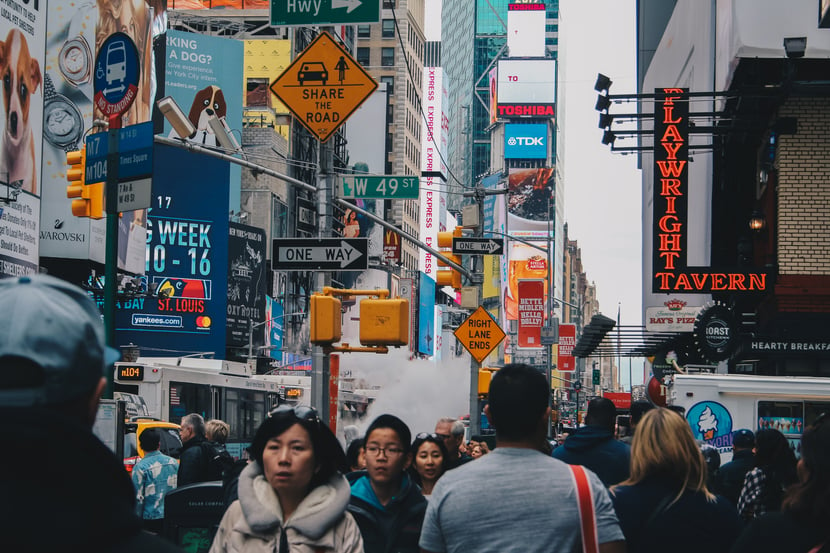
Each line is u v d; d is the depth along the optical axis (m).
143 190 15.95
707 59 37.78
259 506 5.15
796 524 4.40
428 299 127.31
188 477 13.67
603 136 31.69
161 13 72.56
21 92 39.38
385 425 7.04
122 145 16.16
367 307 15.25
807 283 29.11
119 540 2.08
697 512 5.94
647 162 51.78
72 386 2.16
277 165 88.44
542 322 53.72
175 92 76.94
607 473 8.25
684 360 47.25
